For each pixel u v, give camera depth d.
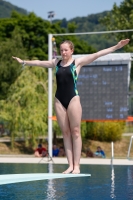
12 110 51.22
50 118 39.72
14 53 56.47
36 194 17.86
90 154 45.44
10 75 55.81
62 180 22.27
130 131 77.62
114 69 38.50
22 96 51.66
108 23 73.75
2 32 82.50
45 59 79.94
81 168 30.16
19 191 18.59
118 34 69.00
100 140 61.59
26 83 53.22
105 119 38.91
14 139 54.31
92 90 39.00
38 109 51.50
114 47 14.90
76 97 14.91
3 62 56.00
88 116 39.22
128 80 38.44
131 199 17.06
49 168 29.55
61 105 15.07
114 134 61.00
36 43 82.44
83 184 21.05
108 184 21.22
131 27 67.75
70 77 14.86
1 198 16.94
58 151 45.06
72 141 15.55
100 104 38.94
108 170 28.62
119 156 55.66
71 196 17.55
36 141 54.22
